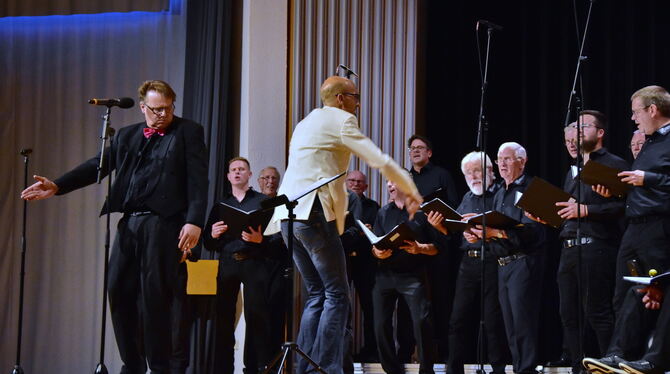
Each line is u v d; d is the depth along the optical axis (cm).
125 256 473
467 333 611
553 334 730
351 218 639
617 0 764
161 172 475
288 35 732
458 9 767
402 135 735
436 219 575
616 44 763
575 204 529
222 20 751
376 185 727
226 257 639
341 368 453
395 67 740
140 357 483
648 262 489
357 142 439
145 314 465
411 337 653
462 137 756
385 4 743
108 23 819
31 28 822
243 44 756
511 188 607
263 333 627
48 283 802
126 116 810
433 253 609
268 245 638
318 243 453
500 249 585
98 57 817
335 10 736
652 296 460
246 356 640
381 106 736
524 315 573
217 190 729
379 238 570
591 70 760
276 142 715
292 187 457
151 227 469
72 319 797
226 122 744
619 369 460
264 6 725
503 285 588
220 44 746
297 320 673
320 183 424
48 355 795
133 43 816
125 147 487
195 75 768
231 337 639
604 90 759
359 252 654
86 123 812
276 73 722
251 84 717
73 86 816
